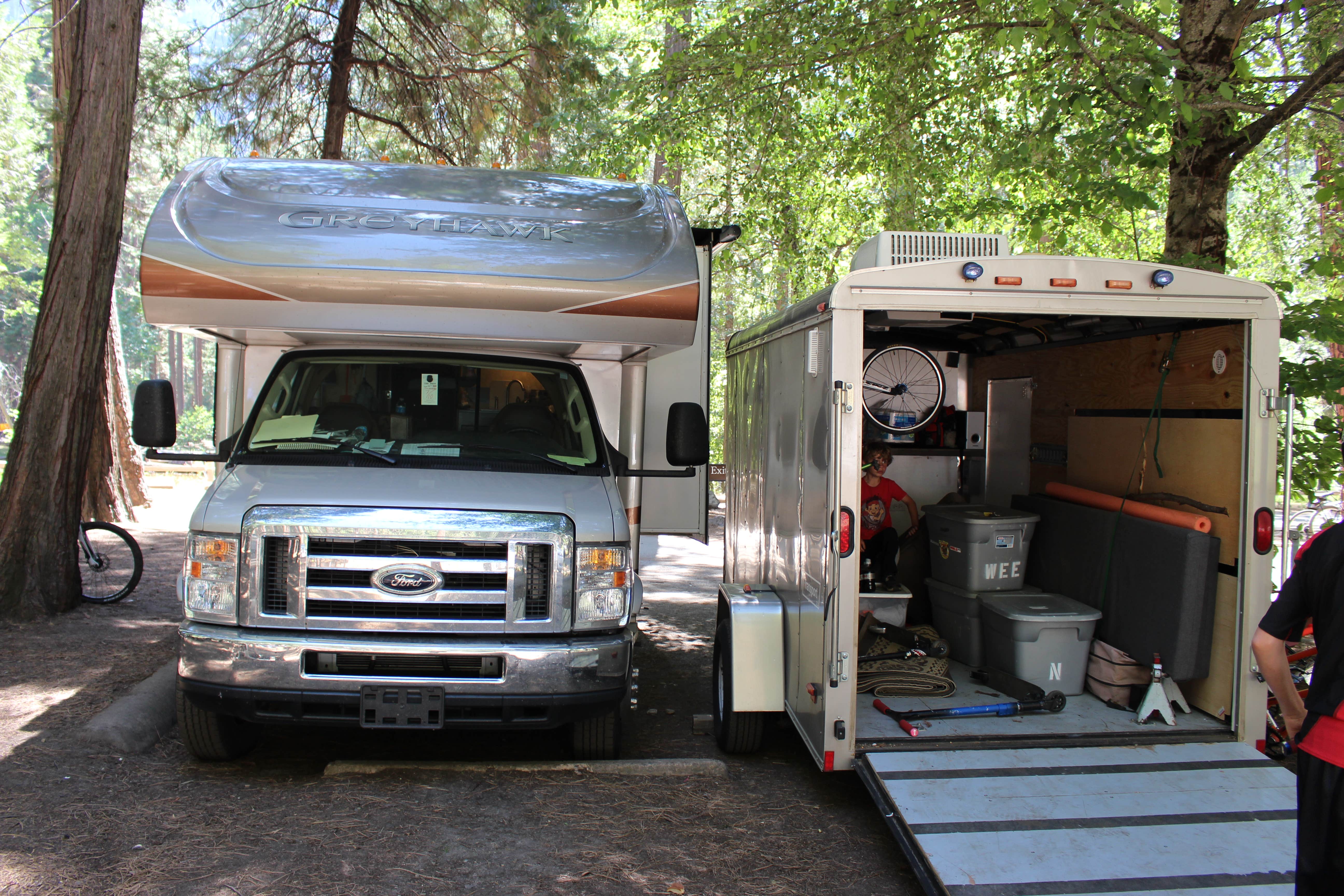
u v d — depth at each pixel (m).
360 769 4.65
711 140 11.89
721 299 22.73
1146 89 6.51
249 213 4.79
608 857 3.91
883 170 10.41
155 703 5.34
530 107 13.17
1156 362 4.94
